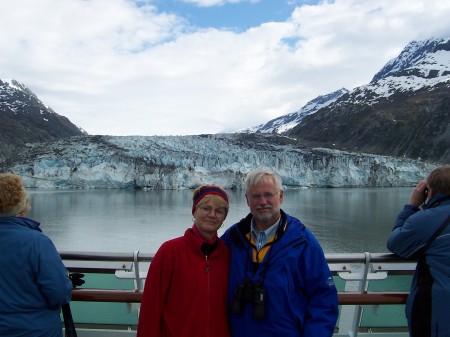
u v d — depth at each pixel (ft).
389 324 13.85
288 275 10.52
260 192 10.82
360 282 12.96
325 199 284.20
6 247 10.07
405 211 12.38
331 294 10.66
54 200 269.64
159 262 10.91
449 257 10.66
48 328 10.31
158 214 205.57
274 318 10.31
